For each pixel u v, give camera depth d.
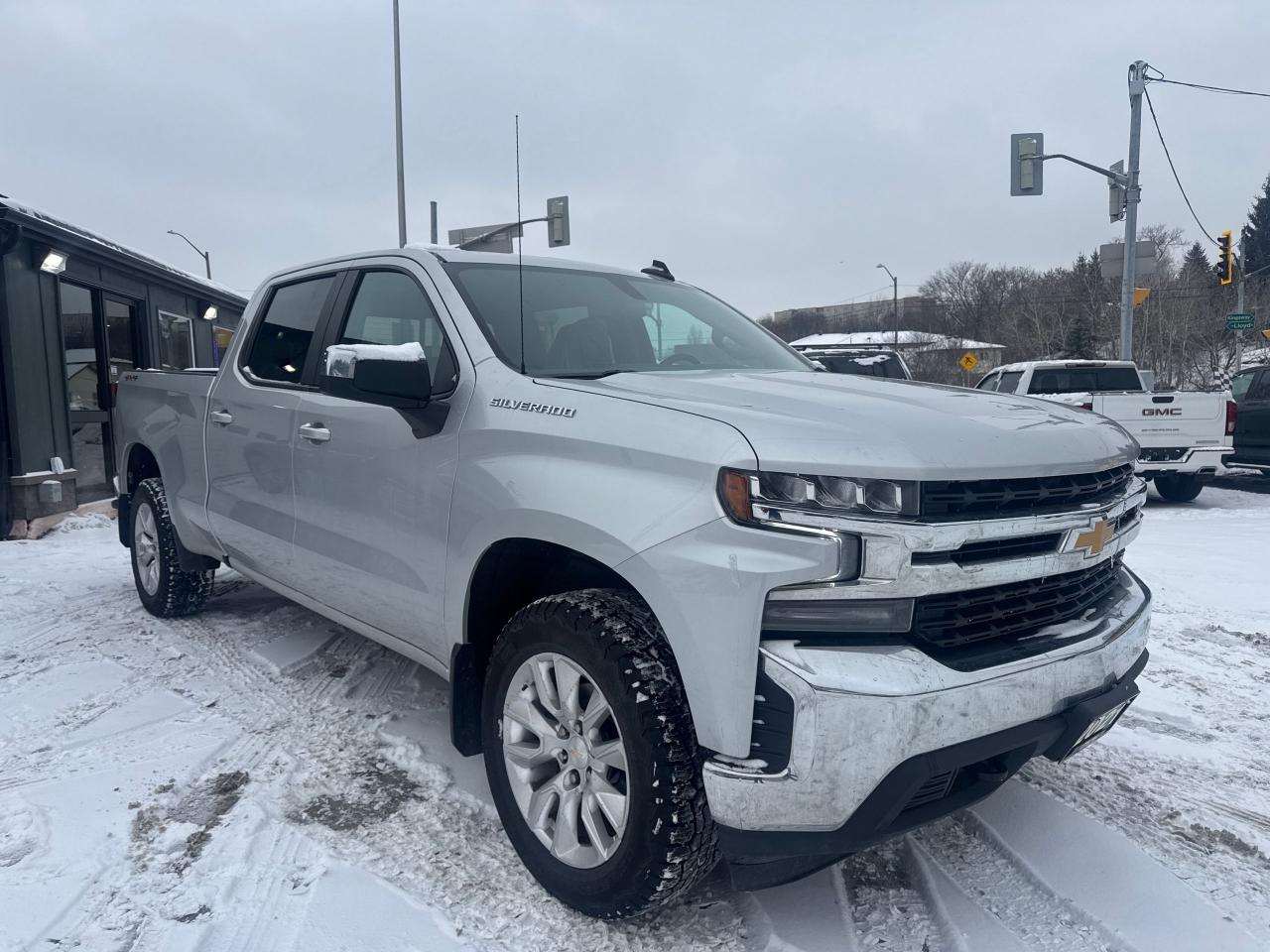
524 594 2.85
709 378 2.87
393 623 3.21
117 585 6.21
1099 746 3.55
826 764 2.00
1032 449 2.29
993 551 2.22
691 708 2.13
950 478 2.09
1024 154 15.30
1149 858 2.67
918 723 2.02
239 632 4.93
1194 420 11.08
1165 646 4.86
